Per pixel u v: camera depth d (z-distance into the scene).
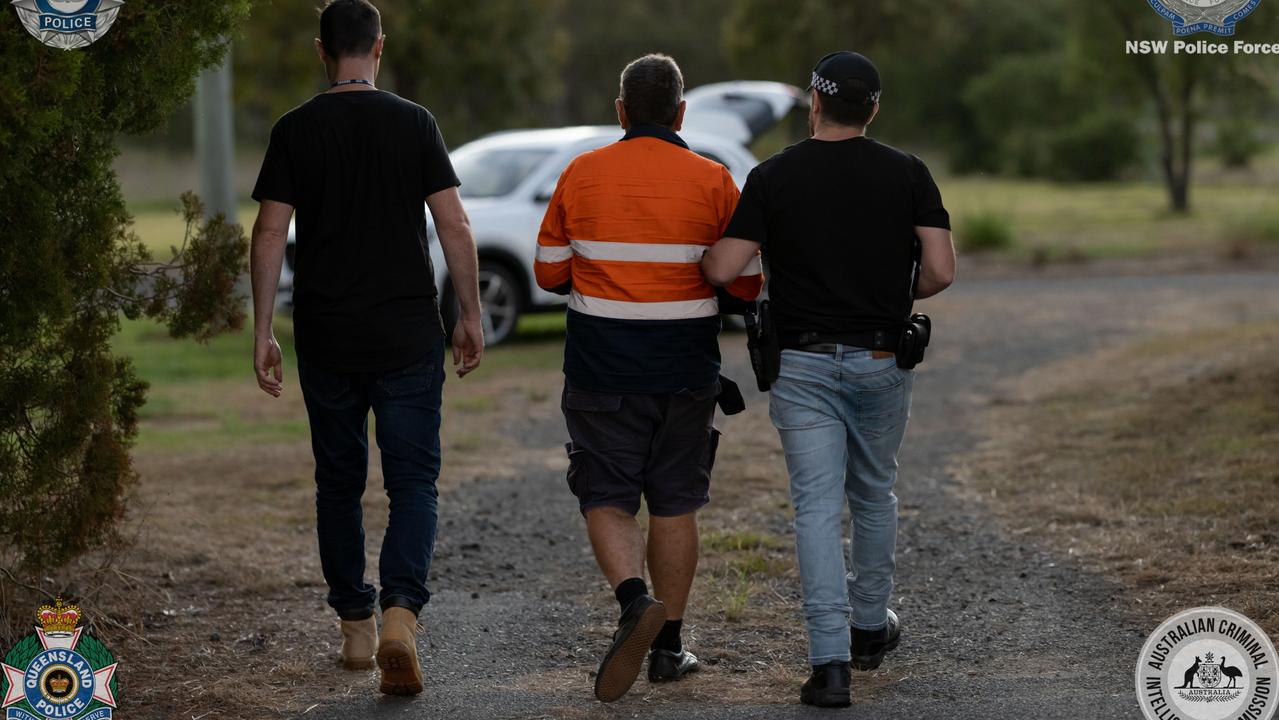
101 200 16.73
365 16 16.00
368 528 24.77
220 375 44.38
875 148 15.23
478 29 76.44
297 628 18.86
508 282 49.31
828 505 15.17
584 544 23.92
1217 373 35.31
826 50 128.50
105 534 18.03
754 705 15.21
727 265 15.05
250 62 71.38
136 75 16.61
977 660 16.80
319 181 15.47
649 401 15.55
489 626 19.03
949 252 15.10
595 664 17.23
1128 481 25.75
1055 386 39.19
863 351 15.09
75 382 16.61
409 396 15.82
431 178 15.76
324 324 15.62
